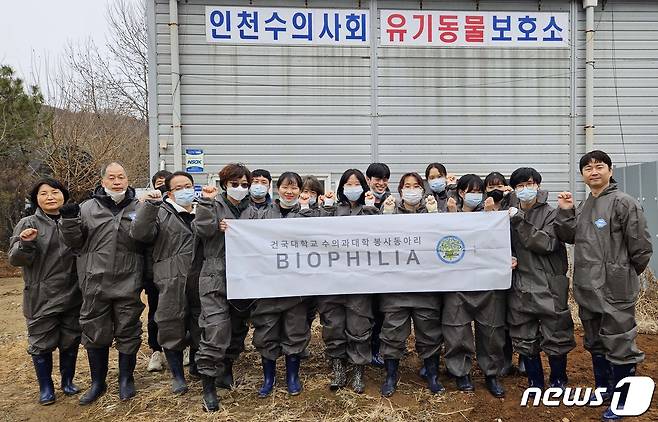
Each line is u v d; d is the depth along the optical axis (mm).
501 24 8055
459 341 3766
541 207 3754
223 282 3736
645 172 7281
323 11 7859
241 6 7758
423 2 7957
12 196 14102
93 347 3820
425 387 3963
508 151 8148
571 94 8156
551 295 3645
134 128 20000
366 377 4180
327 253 3789
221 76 7785
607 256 3375
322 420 3434
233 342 3980
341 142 7992
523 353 3758
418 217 3785
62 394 4066
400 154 8062
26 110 12352
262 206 4168
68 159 12305
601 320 3418
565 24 8125
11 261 3643
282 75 7871
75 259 3873
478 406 3629
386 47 7965
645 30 8234
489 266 3732
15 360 5090
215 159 7832
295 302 3797
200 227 3627
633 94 8227
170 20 7578
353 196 3973
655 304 6016
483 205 4117
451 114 8078
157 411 3666
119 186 3775
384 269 3777
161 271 3771
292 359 3895
